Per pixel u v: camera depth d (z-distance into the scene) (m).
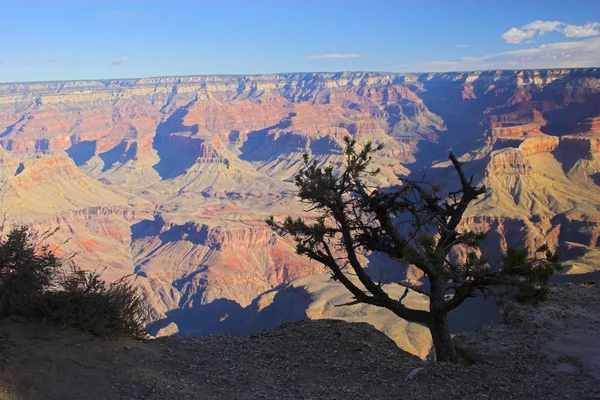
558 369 11.02
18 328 10.98
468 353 12.46
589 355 11.47
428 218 13.12
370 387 10.39
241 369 11.16
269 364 11.56
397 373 11.14
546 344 12.30
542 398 9.72
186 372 10.83
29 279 11.22
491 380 10.56
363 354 12.18
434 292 12.95
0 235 11.55
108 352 10.87
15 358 9.85
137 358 11.02
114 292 12.13
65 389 9.27
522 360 11.62
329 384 10.55
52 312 11.23
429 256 11.66
